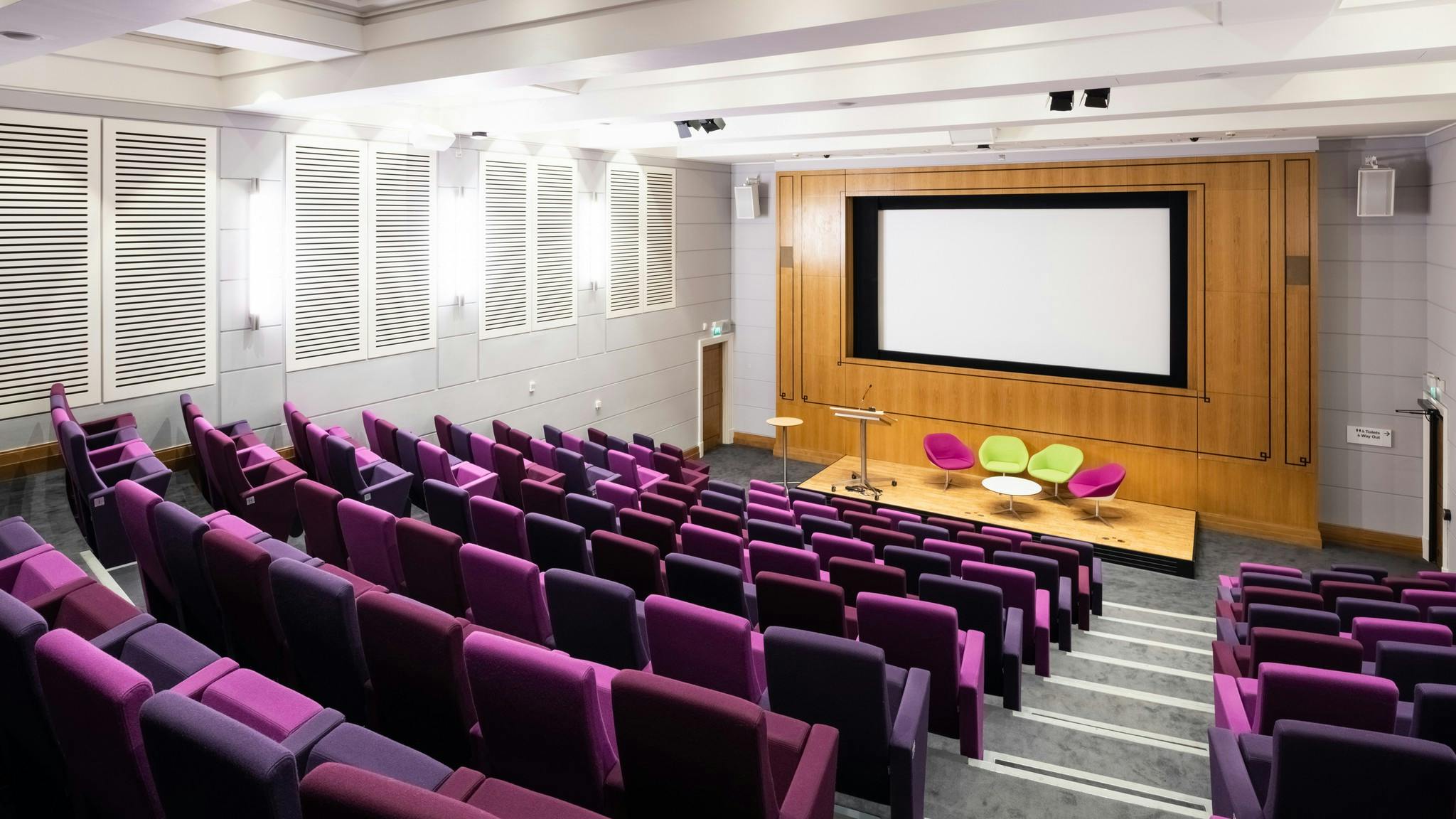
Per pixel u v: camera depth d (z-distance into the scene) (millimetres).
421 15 5648
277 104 6699
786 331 13188
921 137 10289
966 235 11977
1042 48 5977
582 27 5109
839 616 4320
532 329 10195
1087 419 11180
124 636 3186
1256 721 3650
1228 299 10188
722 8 4672
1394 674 4203
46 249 6125
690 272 12867
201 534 3670
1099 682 5902
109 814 2590
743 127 9547
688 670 3594
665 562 4711
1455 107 7945
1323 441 10148
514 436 8977
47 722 2691
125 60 6336
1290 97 7027
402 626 2994
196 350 7051
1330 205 9828
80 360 6371
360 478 6465
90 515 5684
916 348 12562
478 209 9359
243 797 2014
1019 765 4688
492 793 2486
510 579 3996
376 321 8453
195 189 6941
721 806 2494
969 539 7129
